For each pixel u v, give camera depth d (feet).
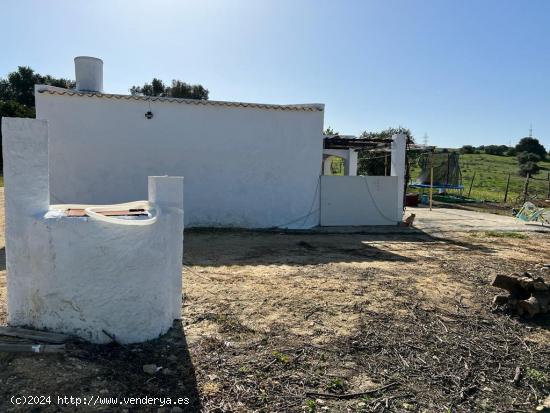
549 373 14.57
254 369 13.73
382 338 16.63
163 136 42.37
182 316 17.79
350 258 31.07
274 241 37.91
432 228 48.78
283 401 12.09
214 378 12.98
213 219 44.68
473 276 26.45
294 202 47.11
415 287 23.56
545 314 19.83
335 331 17.08
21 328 13.92
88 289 13.71
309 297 21.17
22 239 13.92
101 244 13.64
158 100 41.73
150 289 14.69
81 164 40.37
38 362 12.10
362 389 12.96
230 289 22.13
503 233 45.42
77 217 13.66
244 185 45.19
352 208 49.70
